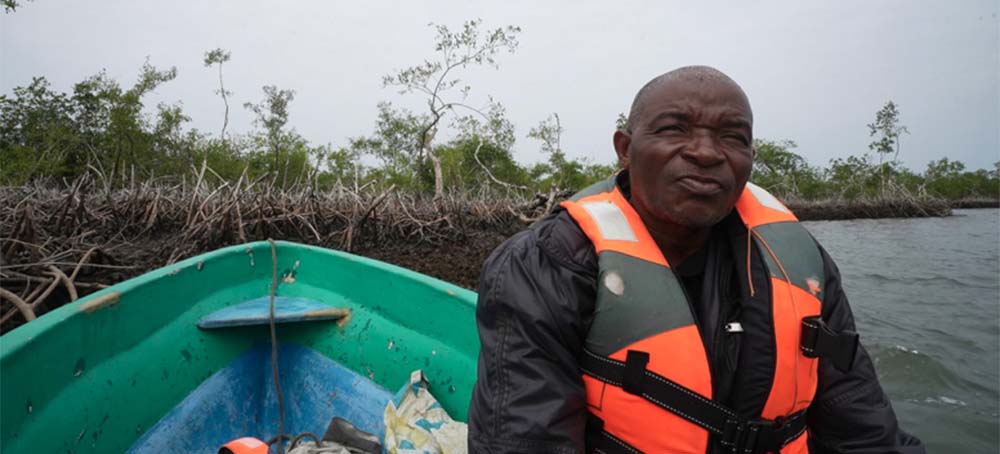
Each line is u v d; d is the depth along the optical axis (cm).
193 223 788
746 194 132
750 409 115
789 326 115
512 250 122
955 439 419
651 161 113
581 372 120
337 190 1089
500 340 116
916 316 793
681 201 110
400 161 2266
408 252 920
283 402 306
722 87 110
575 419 113
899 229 2523
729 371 115
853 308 852
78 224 746
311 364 311
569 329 113
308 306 325
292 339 321
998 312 812
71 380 208
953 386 522
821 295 122
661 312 114
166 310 273
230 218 797
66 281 403
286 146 2089
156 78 1786
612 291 115
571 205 128
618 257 117
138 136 1694
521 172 2195
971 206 5269
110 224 890
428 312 283
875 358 597
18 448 175
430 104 1564
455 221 1101
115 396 227
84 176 759
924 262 1362
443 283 281
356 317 316
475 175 1980
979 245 1756
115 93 1664
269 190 927
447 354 267
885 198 3338
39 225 707
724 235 127
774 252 122
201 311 298
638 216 124
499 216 1292
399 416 237
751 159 112
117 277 542
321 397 296
